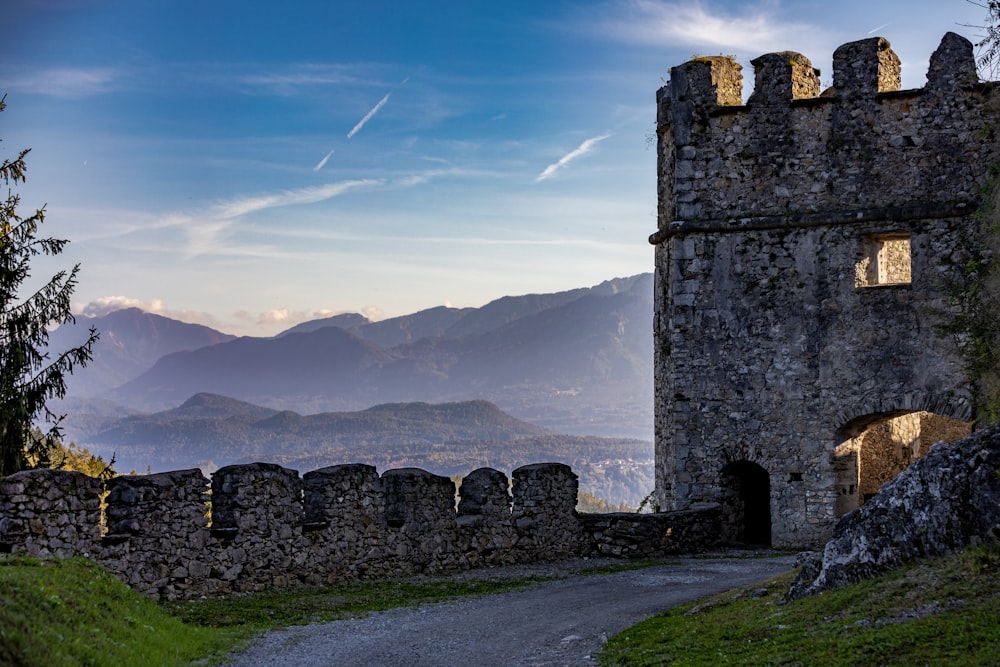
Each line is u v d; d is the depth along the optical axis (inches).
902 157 1082.1
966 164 1063.0
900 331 1075.3
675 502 1133.1
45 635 457.1
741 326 1125.1
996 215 932.6
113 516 684.7
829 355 1096.8
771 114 1120.8
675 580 849.5
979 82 1058.1
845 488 1102.4
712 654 514.0
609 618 671.8
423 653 578.6
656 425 1221.7
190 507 717.3
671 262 1160.8
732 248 1130.0
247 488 754.8
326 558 807.7
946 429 1310.3
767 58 1123.9
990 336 932.6
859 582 565.0
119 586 584.7
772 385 1113.4
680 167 1144.8
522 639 613.9
